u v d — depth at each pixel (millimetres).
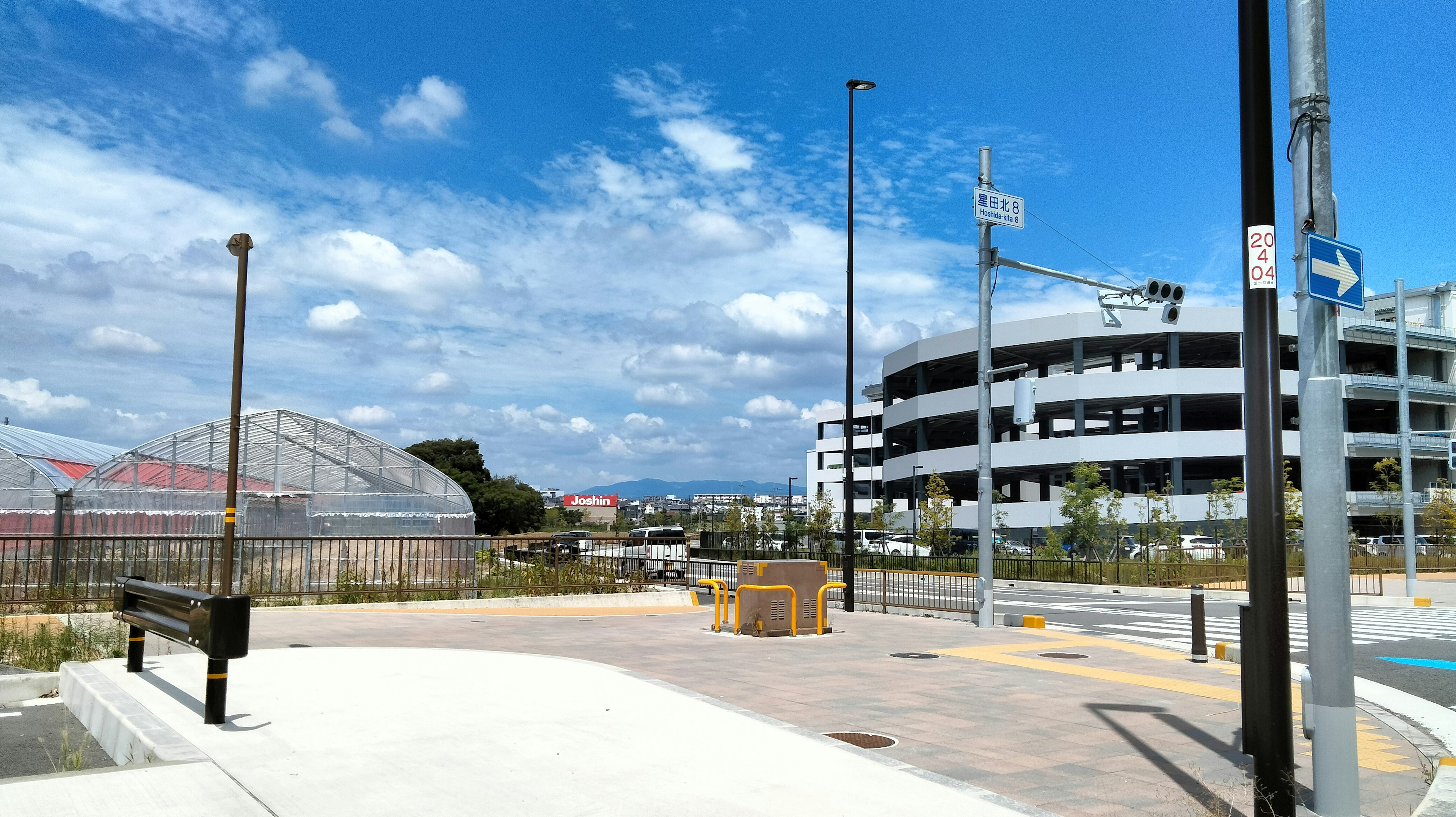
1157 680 11117
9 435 29344
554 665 10281
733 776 6031
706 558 40406
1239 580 35312
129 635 10062
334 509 24406
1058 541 45500
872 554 45656
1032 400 17391
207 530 22625
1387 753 8016
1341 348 68750
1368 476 72750
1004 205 18391
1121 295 19016
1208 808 5941
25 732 7832
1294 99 6203
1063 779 6703
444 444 95688
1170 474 65875
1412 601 27516
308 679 9219
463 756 6414
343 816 5156
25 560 17719
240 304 11539
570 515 144000
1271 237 5852
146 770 5832
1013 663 12383
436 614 18422
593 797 5586
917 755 7320
